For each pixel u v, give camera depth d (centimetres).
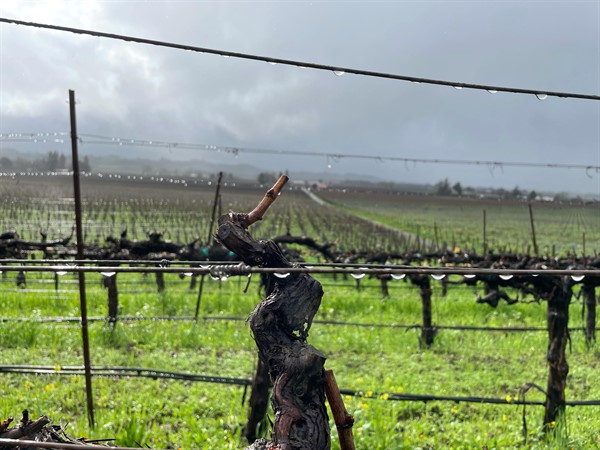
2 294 1429
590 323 1205
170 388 857
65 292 1501
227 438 693
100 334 1112
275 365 302
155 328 1202
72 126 655
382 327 1275
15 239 1267
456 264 1533
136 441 606
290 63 328
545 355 1116
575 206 3869
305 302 312
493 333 1256
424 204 6231
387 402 803
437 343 1161
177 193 5316
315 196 7081
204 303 1458
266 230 3409
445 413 804
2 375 880
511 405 831
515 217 4988
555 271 262
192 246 966
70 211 2552
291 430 279
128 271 267
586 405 802
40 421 351
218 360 1030
